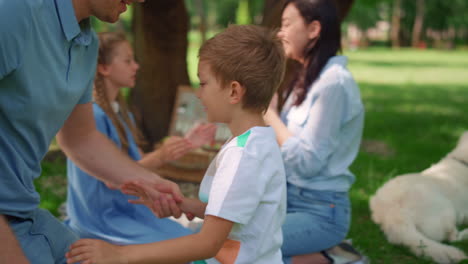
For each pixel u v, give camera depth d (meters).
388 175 5.74
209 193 1.77
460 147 4.11
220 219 1.66
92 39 2.15
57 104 1.93
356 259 3.09
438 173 4.02
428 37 48.09
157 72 5.79
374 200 4.03
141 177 2.42
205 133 3.11
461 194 3.93
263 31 1.83
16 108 1.80
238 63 1.74
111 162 2.46
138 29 5.80
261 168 1.71
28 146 1.91
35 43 1.76
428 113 10.55
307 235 2.76
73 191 2.89
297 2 2.82
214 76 1.78
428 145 7.39
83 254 1.59
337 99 2.73
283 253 2.78
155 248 1.63
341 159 2.88
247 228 1.76
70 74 1.98
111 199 2.85
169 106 5.89
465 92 14.95
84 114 2.39
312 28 2.82
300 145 2.76
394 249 3.72
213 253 1.68
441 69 23.75
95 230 2.80
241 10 14.55
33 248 2.04
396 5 47.38
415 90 15.22
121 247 1.64
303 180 2.82
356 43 48.66
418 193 3.78
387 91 14.81
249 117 1.82
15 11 1.67
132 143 3.06
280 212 1.84
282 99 3.15
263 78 1.76
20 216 1.97
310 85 2.86
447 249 3.49
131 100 6.04
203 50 1.81
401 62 28.33
